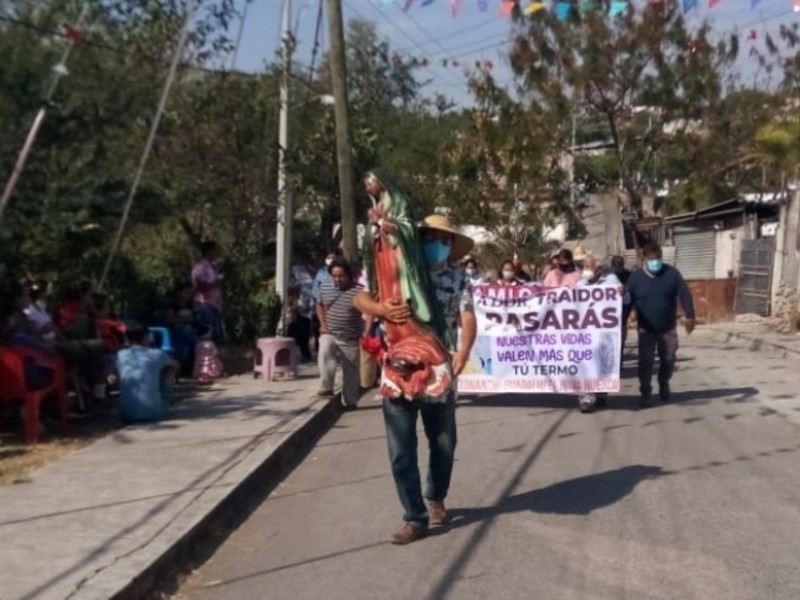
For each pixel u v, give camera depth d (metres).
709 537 9.23
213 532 9.49
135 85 14.16
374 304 9.15
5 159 12.74
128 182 14.44
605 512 10.05
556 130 35.19
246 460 11.61
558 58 35.75
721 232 42.53
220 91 22.12
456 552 8.87
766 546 8.96
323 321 16.50
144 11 14.73
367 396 18.19
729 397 17.73
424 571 8.41
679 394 18.14
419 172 34.91
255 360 19.08
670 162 39.22
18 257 14.59
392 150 36.16
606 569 8.38
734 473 11.71
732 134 38.53
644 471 11.79
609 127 39.12
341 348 16.42
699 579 8.13
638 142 38.75
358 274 18.89
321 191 26.02
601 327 16.33
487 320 16.69
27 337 12.91
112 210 14.16
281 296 23.41
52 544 8.45
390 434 9.16
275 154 23.31
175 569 8.43
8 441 12.61
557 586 8.00
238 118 22.61
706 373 21.56
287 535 9.55
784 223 33.75
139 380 13.93
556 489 10.98
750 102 38.47
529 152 32.88
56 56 13.14
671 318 16.80
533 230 32.44
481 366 16.77
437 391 9.07
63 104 13.27
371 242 9.17
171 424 13.88
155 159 20.97
